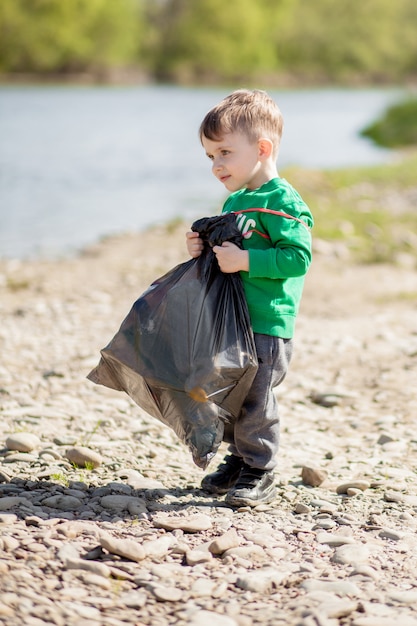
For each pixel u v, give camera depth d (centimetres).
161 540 541
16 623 425
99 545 524
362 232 2109
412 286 1611
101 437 789
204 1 13612
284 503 642
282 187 611
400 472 725
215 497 653
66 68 12394
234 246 594
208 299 592
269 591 484
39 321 1305
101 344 1172
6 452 720
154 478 691
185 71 13462
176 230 2200
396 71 15425
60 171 3372
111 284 1611
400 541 566
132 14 13200
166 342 592
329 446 810
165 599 466
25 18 11888
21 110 6500
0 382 967
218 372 583
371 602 471
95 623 434
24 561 495
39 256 1891
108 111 6619
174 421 603
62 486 639
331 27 14950
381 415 903
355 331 1264
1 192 2834
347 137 5031
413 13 15625
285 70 14712
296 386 1003
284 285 609
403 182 2902
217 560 523
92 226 2283
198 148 4269
